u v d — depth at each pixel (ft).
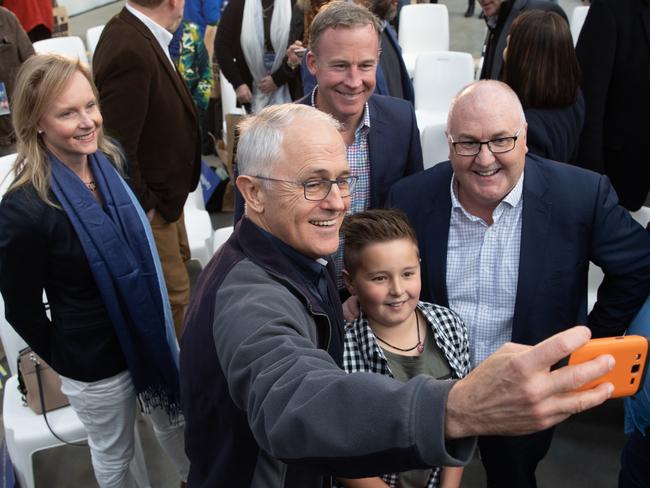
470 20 29.60
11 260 5.64
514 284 5.57
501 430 2.17
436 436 2.21
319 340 3.71
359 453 2.34
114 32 7.80
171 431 7.16
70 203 5.81
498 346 5.79
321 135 3.58
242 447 3.64
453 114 5.13
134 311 6.25
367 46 5.68
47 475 8.52
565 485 8.09
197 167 9.23
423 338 5.44
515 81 6.84
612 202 5.46
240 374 2.90
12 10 16.96
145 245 6.42
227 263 3.73
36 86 5.56
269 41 12.18
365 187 6.36
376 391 2.38
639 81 9.68
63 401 7.30
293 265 3.80
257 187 3.68
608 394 2.15
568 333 2.07
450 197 5.67
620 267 5.49
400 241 5.03
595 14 9.58
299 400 2.52
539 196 5.39
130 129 7.84
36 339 6.21
